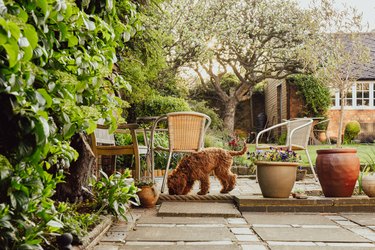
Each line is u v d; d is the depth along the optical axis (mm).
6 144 1682
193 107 15992
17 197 1769
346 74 12102
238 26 15992
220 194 5117
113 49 2889
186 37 14523
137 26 3352
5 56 1545
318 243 3010
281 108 18750
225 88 21797
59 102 1985
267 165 4582
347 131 16109
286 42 16578
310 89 16156
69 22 2244
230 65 18391
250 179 8180
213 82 19641
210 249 2816
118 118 2912
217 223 3775
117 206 3551
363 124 17125
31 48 1473
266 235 3248
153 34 7246
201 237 3180
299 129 7086
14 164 1770
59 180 2648
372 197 4617
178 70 17062
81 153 3734
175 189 5070
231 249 2816
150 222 3797
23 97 1607
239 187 6543
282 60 17500
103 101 2707
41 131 1641
